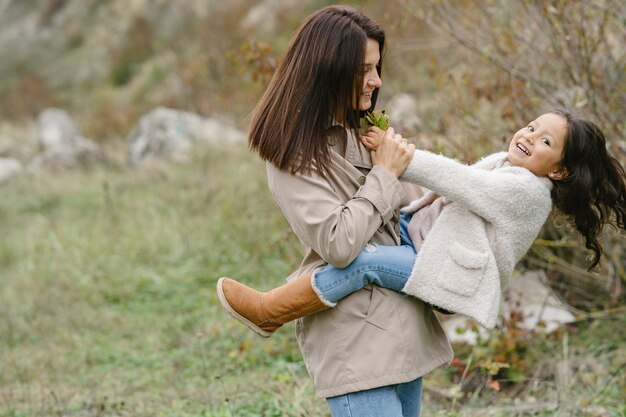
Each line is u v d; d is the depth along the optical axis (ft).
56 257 25.35
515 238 8.55
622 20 16.49
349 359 8.38
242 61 18.69
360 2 31.19
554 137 8.61
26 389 16.57
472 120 18.43
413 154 8.43
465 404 14.44
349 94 8.34
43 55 83.66
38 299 22.30
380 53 8.72
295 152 8.22
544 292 17.22
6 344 19.61
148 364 17.79
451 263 8.37
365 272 8.30
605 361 15.26
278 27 51.49
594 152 8.76
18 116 66.54
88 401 15.47
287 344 17.62
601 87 16.02
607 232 15.19
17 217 32.65
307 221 8.13
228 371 16.80
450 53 22.77
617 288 15.99
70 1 87.45
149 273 23.43
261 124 8.54
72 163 42.22
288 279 9.04
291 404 14.32
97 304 22.11
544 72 17.19
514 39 17.69
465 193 8.31
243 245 23.70
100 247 25.76
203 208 27.17
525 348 15.99
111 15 80.79
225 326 18.86
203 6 65.57
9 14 94.17
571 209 9.11
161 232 25.82
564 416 13.46
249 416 14.03
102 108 58.80
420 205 9.12
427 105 23.38
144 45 69.97
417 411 9.27
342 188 8.41
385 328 8.38
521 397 14.75
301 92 8.29
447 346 9.04
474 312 8.30
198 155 34.40
